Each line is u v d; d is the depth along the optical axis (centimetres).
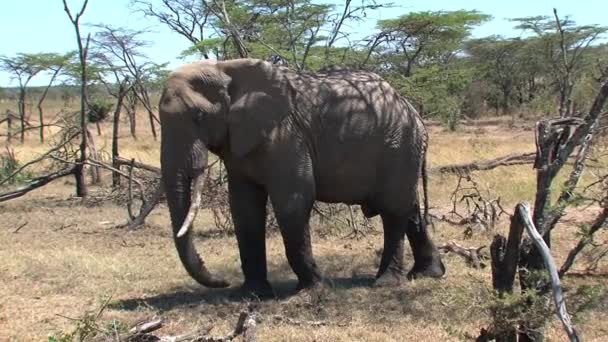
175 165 791
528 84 5550
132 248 1173
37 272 976
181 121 793
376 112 882
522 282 554
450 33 1505
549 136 554
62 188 2048
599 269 945
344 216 1332
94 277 959
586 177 1429
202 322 739
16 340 690
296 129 830
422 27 1433
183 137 794
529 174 1775
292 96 837
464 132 3947
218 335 669
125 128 4753
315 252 1129
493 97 5672
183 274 977
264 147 816
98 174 2125
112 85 3656
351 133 863
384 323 741
